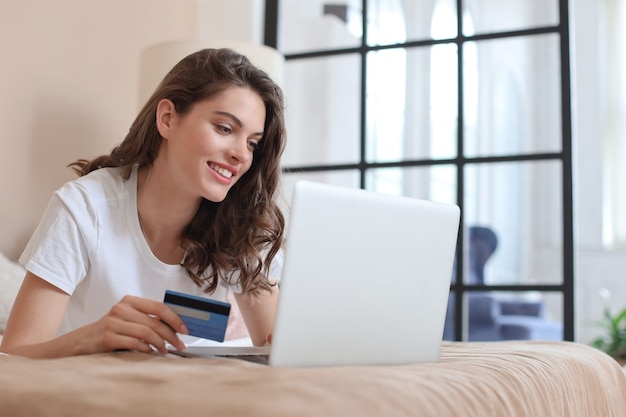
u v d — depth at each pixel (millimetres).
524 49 3895
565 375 1424
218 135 1545
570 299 3705
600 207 7277
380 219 1193
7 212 2996
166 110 1587
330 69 4105
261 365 1102
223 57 1571
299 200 1091
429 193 3971
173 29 3959
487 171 4410
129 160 1652
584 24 7465
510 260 5434
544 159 3814
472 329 4121
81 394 834
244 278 1725
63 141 3264
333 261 1140
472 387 1033
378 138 4012
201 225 1715
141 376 918
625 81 7340
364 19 4070
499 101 3938
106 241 1604
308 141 4094
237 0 4102
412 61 4000
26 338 1481
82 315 1649
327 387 858
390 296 1232
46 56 3184
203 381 883
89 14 3400
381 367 1072
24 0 3080
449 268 1330
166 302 1239
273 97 1614
